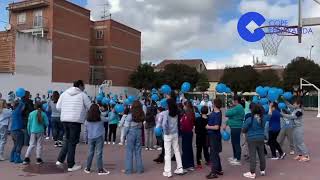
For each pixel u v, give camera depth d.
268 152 14.17
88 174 10.13
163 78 61.00
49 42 43.59
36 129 11.37
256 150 10.31
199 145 11.20
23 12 48.22
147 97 17.95
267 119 12.68
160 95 15.72
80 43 50.38
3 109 12.00
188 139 10.75
